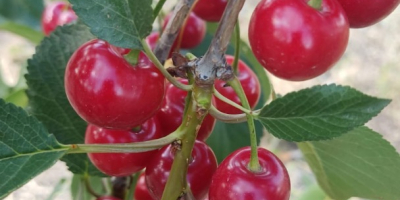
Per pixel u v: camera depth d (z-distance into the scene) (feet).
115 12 0.39
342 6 0.45
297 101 0.39
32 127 0.39
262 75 0.75
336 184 0.61
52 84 0.55
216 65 0.40
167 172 0.47
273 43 0.41
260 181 0.40
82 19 0.39
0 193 0.38
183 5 0.51
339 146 0.56
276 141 1.40
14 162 0.39
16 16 0.88
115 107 0.41
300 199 0.99
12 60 2.04
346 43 0.42
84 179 0.60
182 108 0.50
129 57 0.41
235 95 0.52
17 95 0.82
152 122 0.49
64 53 0.56
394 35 2.30
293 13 0.40
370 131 0.53
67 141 0.56
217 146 0.65
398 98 2.09
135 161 0.48
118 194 0.60
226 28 0.40
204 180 0.47
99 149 0.41
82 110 0.42
